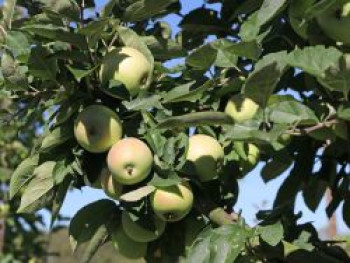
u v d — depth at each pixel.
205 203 1.11
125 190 1.09
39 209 1.16
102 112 1.07
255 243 1.10
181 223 1.15
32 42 1.13
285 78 1.22
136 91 1.11
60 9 1.09
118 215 1.17
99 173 1.10
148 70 1.12
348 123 1.06
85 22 1.20
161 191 1.06
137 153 1.04
